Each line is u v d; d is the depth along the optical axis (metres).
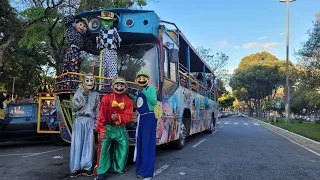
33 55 21.23
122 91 5.52
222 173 6.11
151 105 5.71
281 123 31.67
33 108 10.55
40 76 26.91
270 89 54.94
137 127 5.72
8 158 7.69
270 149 10.14
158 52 7.03
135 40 7.19
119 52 7.20
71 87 6.26
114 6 13.70
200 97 12.33
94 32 6.87
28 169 6.26
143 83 5.77
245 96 64.25
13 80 26.23
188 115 10.27
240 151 9.32
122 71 7.08
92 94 5.77
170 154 8.43
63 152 8.77
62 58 7.50
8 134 9.94
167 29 7.77
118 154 5.85
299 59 22.61
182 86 9.23
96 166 5.38
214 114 16.88
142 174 5.52
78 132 5.61
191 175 5.86
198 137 13.80
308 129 21.62
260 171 6.42
